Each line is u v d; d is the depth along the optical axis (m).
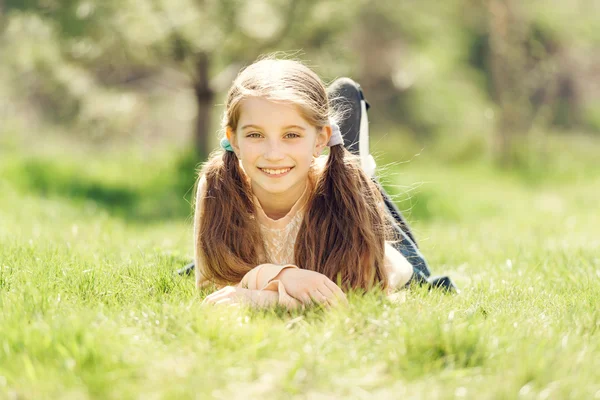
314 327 3.35
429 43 23.09
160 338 3.25
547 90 24.94
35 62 13.68
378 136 23.84
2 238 6.08
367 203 4.24
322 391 2.75
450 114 24.34
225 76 15.21
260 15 12.88
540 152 22.36
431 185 15.27
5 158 15.20
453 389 2.79
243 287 3.94
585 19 25.16
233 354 3.00
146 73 17.78
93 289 4.12
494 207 14.05
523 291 4.57
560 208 13.98
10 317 3.40
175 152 17.86
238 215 4.15
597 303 4.14
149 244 6.25
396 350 3.05
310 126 3.91
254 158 3.87
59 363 2.89
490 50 23.94
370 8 20.33
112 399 2.62
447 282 4.76
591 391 2.79
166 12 12.52
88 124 15.34
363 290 3.98
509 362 3.01
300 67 4.03
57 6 12.23
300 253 4.16
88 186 14.05
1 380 2.77
